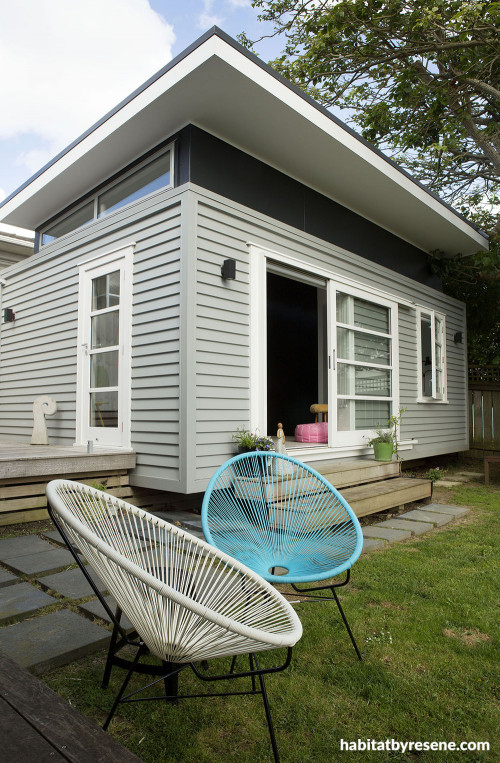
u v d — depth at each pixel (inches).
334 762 56.1
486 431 338.6
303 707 65.8
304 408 321.1
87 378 192.7
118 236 180.2
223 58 136.9
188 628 49.7
